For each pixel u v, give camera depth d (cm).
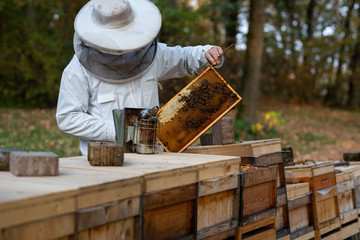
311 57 2050
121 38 263
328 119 1628
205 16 1293
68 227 154
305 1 1988
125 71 281
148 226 190
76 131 279
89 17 271
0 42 1225
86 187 159
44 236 147
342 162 412
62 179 172
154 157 235
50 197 148
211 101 276
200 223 219
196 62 311
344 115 1819
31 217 142
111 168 198
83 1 1020
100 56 271
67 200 153
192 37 1203
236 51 1369
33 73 1234
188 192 206
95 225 163
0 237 134
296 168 329
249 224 247
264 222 260
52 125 963
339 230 356
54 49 1236
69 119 279
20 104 1235
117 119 255
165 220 199
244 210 245
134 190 179
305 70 1991
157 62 309
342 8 2078
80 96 285
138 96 294
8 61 1215
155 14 279
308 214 326
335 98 2205
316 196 325
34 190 152
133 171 189
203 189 215
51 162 179
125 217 176
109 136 277
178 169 200
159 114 266
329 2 2108
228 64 1365
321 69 2091
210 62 295
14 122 955
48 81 1219
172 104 269
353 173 385
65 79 287
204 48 309
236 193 238
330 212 345
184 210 209
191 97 272
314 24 2156
